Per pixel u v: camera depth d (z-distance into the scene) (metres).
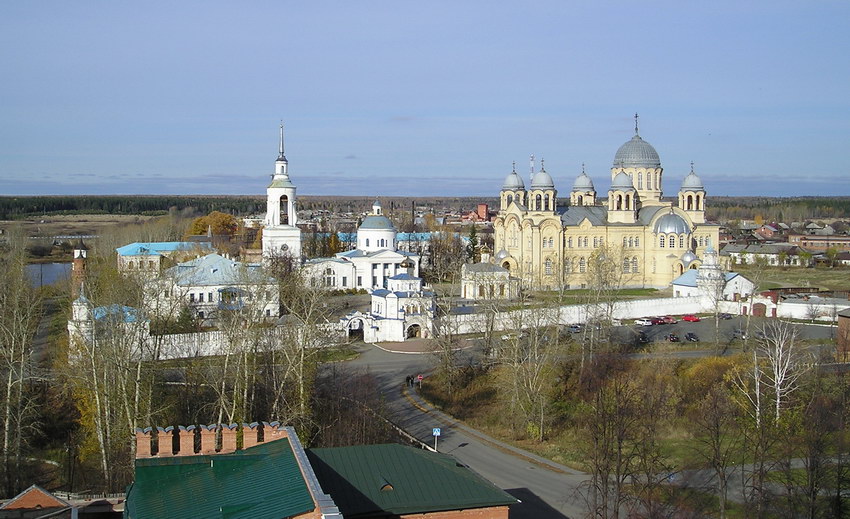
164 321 127.00
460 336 160.38
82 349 101.06
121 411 90.00
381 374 136.62
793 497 79.31
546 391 113.12
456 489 53.62
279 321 133.75
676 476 88.50
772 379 103.38
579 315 172.12
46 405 109.00
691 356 139.00
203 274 171.75
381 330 164.00
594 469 79.19
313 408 102.38
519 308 144.62
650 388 107.81
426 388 128.25
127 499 48.78
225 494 46.00
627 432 85.50
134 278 134.00
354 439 95.12
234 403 90.62
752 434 93.56
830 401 100.56
